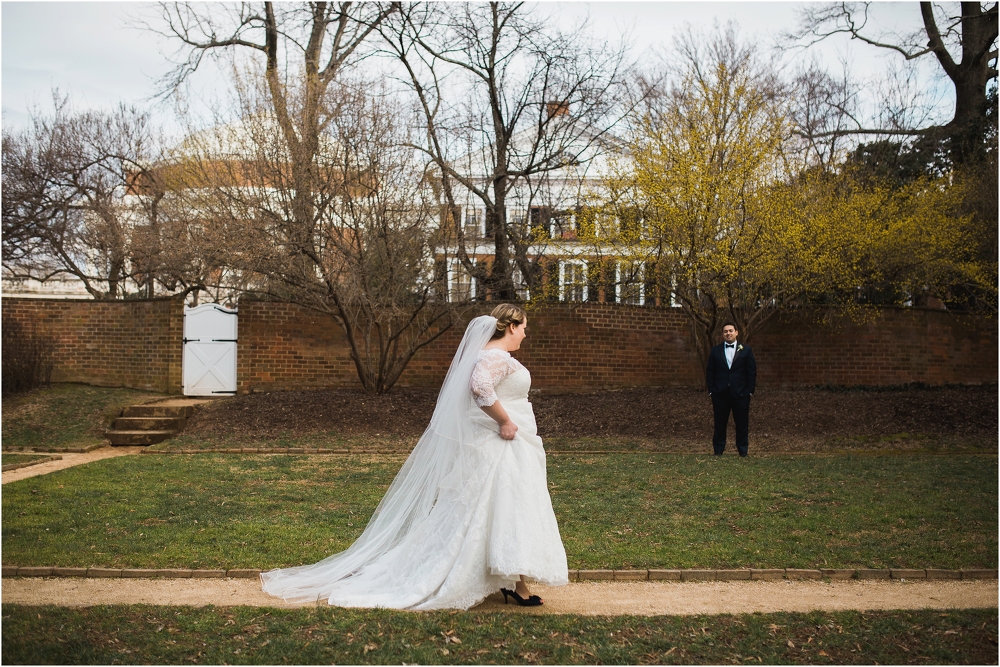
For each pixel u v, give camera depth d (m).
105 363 18.31
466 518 5.03
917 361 19.00
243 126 15.04
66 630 4.46
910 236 16.52
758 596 5.37
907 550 6.42
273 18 20.31
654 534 7.02
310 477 10.20
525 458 5.11
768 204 14.66
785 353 19.03
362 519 7.55
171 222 16.08
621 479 9.94
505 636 4.45
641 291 18.41
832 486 9.35
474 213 18.23
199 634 4.44
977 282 17.44
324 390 17.28
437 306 16.97
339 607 4.92
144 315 17.88
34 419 14.97
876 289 19.17
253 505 8.19
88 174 23.06
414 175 15.71
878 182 18.81
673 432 14.57
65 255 23.00
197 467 10.89
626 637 4.47
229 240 14.20
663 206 14.70
